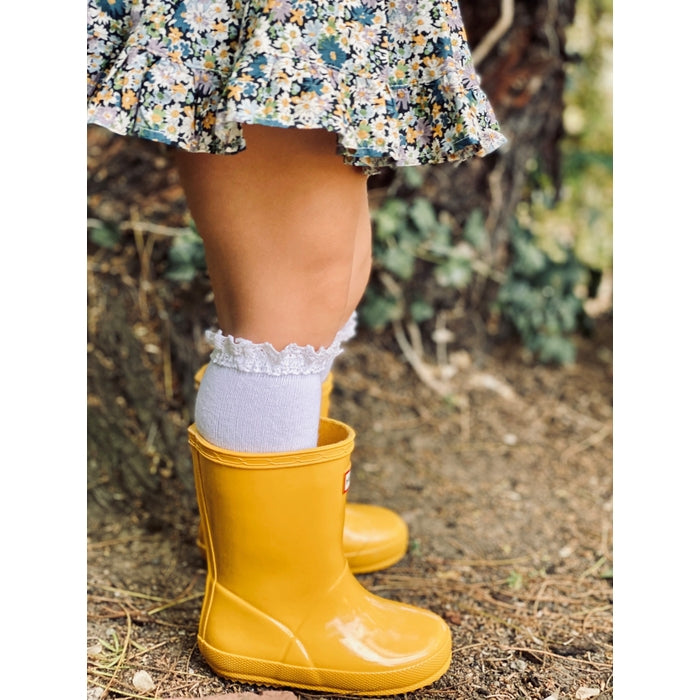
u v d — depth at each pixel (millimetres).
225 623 1098
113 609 1271
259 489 1035
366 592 1153
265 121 800
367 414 2105
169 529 1539
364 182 1007
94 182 2002
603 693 1096
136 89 862
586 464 1902
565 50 2379
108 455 1642
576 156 2525
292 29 839
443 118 896
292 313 995
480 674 1136
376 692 1075
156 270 1942
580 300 2479
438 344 2348
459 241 2320
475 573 1429
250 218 950
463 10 2283
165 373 1813
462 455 1940
